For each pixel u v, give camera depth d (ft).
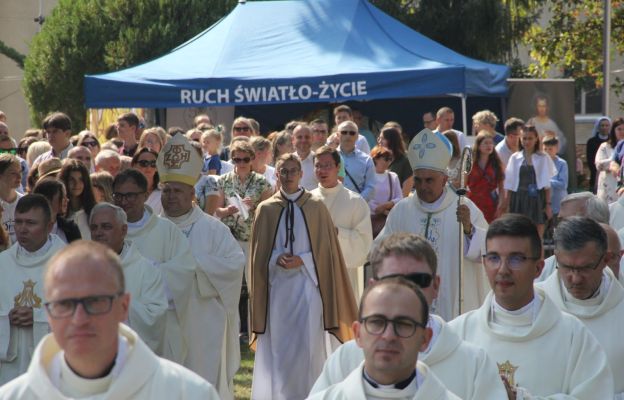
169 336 35.86
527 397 22.33
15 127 168.76
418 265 21.40
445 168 39.50
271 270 42.52
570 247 25.58
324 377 22.04
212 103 68.44
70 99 119.03
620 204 42.65
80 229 36.22
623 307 26.43
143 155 44.19
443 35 114.83
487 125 66.44
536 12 127.24
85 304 15.78
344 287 42.68
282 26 74.69
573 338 23.66
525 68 135.74
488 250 23.65
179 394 16.74
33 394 16.52
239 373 49.01
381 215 53.62
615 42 132.98
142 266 32.68
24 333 30.48
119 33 114.52
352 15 74.95
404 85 67.21
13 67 168.25
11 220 38.27
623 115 152.25
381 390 17.97
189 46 74.49
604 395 23.12
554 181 71.46
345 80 67.36
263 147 53.72
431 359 21.48
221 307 39.11
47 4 165.89
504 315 24.03
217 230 39.37
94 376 16.31
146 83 68.69
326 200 45.52
